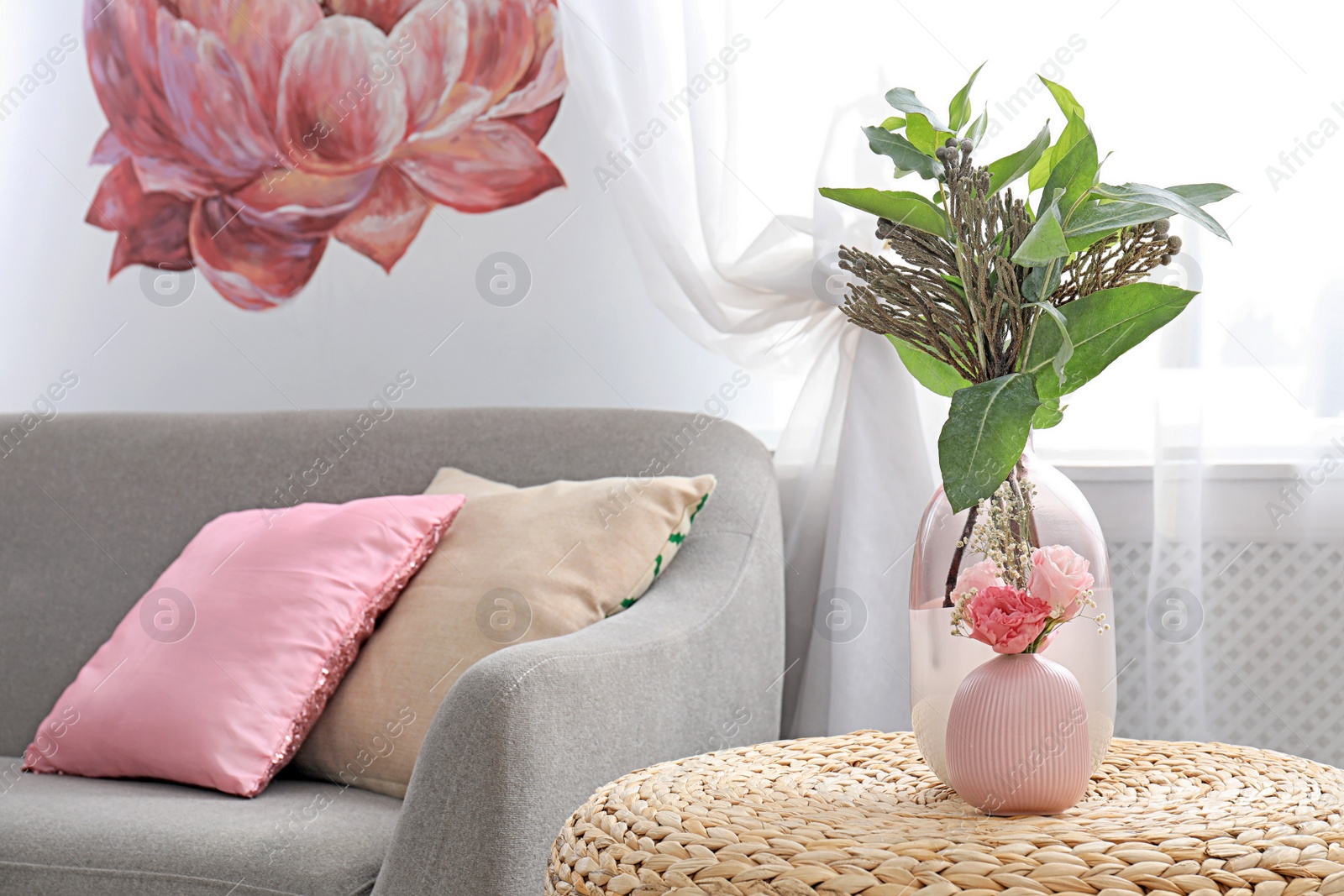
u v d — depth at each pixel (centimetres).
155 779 140
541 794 108
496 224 204
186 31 218
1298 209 157
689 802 94
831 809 93
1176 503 156
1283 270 158
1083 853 76
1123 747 116
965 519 95
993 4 168
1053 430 170
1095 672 92
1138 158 161
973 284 96
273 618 139
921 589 97
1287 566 162
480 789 105
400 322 209
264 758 132
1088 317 93
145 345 221
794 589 174
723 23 173
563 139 201
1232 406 162
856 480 163
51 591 178
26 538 182
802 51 174
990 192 101
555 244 202
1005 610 90
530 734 107
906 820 88
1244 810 87
